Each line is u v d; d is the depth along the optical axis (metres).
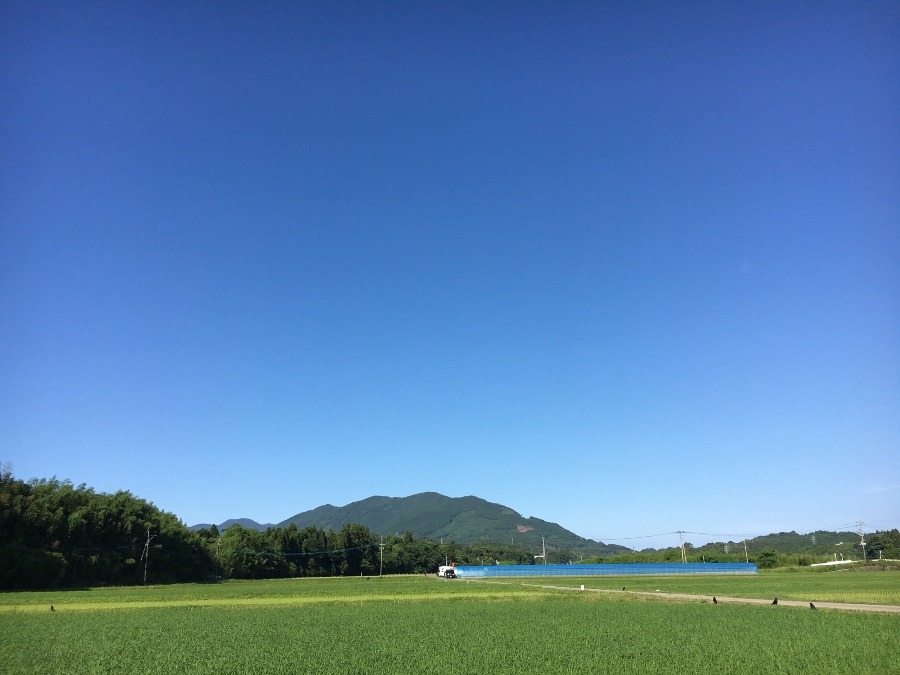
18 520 92.38
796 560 169.00
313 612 53.88
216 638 36.88
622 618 46.53
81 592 83.62
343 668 27.47
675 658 29.22
